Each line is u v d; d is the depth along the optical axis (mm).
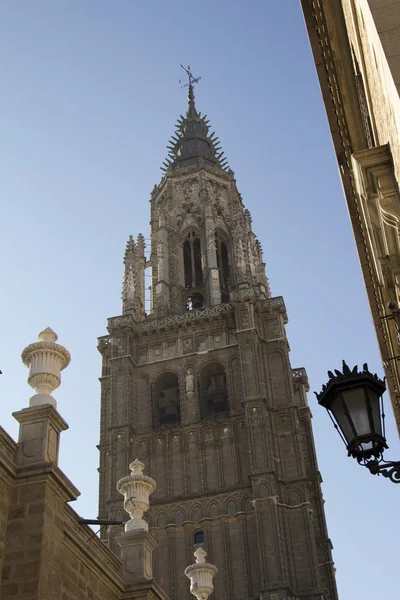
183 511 66062
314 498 68875
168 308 81562
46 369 22281
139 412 73188
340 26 14617
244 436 69125
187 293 85062
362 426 12906
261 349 74062
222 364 74125
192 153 99125
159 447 70562
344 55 14906
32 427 21094
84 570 22625
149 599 24891
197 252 88750
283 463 67188
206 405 73188
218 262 86625
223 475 67500
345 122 16422
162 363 75562
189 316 77312
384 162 11031
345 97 15445
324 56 16984
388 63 9461
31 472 20234
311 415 75375
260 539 61656
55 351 22609
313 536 62844
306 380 77938
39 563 19062
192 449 69812
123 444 69875
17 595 18750
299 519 63781
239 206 90500
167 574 63031
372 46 10562
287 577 60094
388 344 19000
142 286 84125
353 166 12023
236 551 63062
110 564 24969
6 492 19969
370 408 13023
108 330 77625
